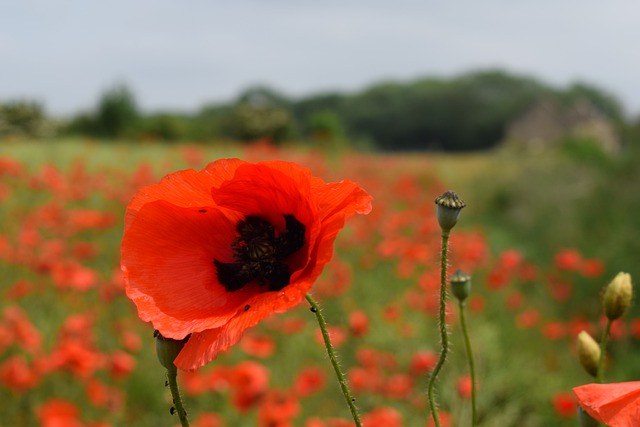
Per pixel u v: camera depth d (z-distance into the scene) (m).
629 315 8.71
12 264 7.64
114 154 19.02
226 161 1.51
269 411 4.76
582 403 1.39
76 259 8.00
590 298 9.88
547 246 13.05
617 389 1.38
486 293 8.80
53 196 11.30
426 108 96.50
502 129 91.44
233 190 1.58
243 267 1.61
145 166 12.05
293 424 5.73
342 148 29.77
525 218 14.81
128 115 39.69
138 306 1.51
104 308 6.96
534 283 10.34
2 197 10.13
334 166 19.52
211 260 1.62
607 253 10.76
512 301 8.34
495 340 6.99
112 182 13.92
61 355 5.10
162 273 1.57
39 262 6.89
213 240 1.64
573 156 21.39
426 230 9.91
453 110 95.31
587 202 13.88
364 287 8.69
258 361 6.61
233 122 34.97
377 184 15.27
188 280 1.58
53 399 5.34
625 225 11.67
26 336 5.55
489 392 6.26
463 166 25.47
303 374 5.34
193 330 1.42
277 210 1.62
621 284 1.74
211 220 1.65
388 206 13.59
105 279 8.30
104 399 5.46
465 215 16.83
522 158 20.48
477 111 94.19
